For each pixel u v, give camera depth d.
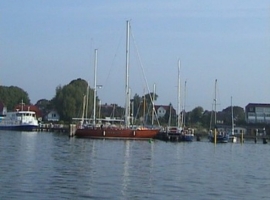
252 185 33.47
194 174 38.38
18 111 139.62
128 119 96.06
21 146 65.31
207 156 59.66
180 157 55.72
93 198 26.64
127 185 31.25
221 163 49.78
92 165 42.12
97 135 91.50
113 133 90.88
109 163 44.44
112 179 33.62
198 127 146.38
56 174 35.19
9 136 97.88
